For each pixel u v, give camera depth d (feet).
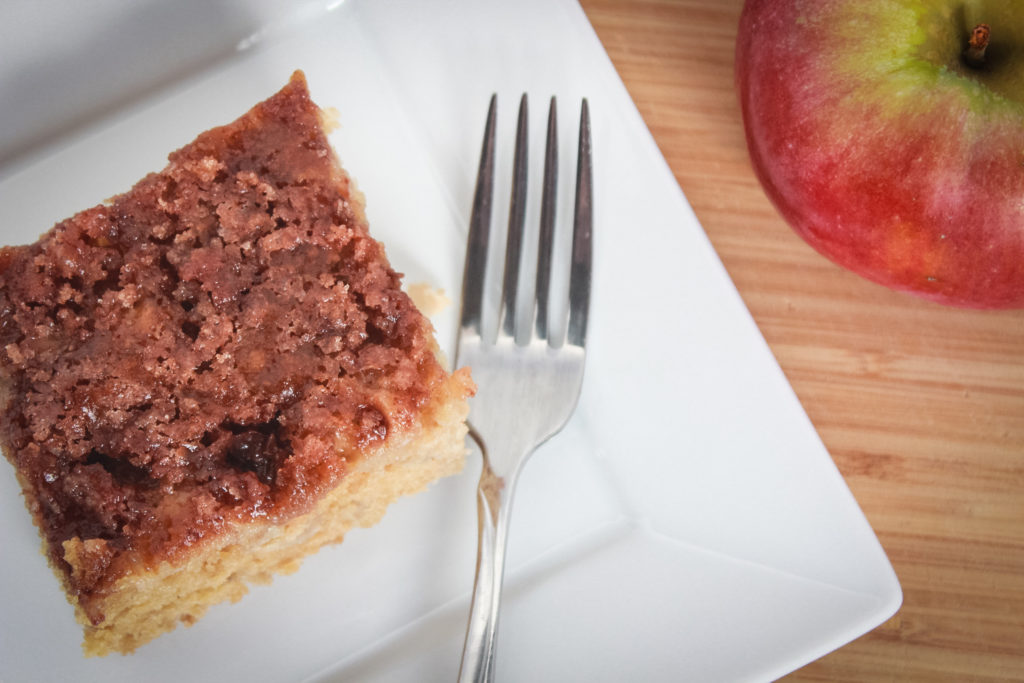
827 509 0.93
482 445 0.93
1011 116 0.86
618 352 0.97
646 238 0.98
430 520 0.95
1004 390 0.99
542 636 0.91
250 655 0.92
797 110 0.90
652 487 0.95
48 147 1.03
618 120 1.01
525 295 0.98
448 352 0.98
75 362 0.88
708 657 0.90
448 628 0.92
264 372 0.89
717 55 1.06
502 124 1.02
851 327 1.01
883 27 0.88
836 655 0.95
